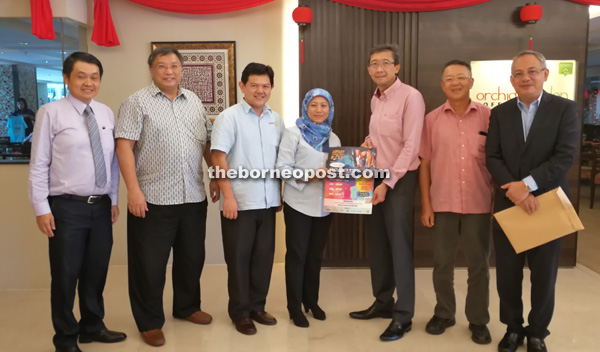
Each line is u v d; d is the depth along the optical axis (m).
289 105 3.99
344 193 2.69
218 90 3.90
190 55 3.87
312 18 3.79
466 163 2.63
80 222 2.47
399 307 2.74
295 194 2.79
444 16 3.82
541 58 2.35
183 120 2.68
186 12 3.80
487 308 2.68
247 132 2.72
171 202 2.66
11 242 3.58
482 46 3.84
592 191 6.71
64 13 3.44
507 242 2.51
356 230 4.05
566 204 2.30
